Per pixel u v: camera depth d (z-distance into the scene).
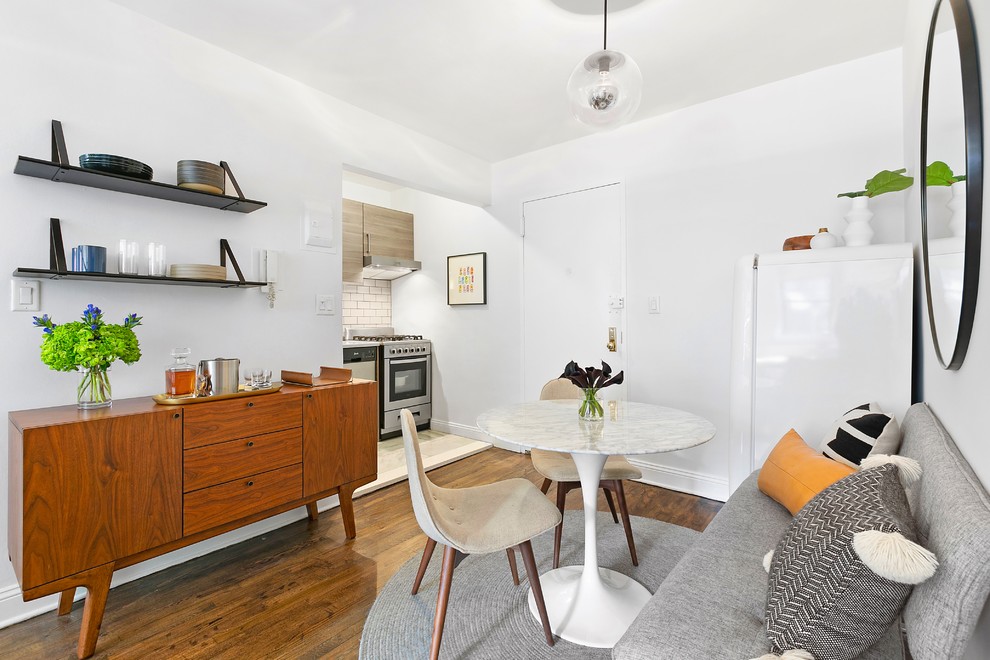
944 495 0.92
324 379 2.48
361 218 4.29
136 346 1.81
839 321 1.95
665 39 2.20
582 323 3.42
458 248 4.28
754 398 2.12
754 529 1.43
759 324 2.11
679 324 2.96
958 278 1.07
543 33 2.14
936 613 0.78
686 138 2.92
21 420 1.53
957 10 1.02
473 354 4.18
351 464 2.34
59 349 1.62
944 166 1.23
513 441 1.49
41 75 1.77
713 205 2.82
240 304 2.35
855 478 1.09
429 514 1.32
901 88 2.27
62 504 1.48
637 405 2.09
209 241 2.25
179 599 1.82
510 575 1.96
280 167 2.51
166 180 2.09
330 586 1.90
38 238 1.77
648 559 2.06
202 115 2.21
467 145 3.54
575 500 2.83
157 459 1.69
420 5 1.95
